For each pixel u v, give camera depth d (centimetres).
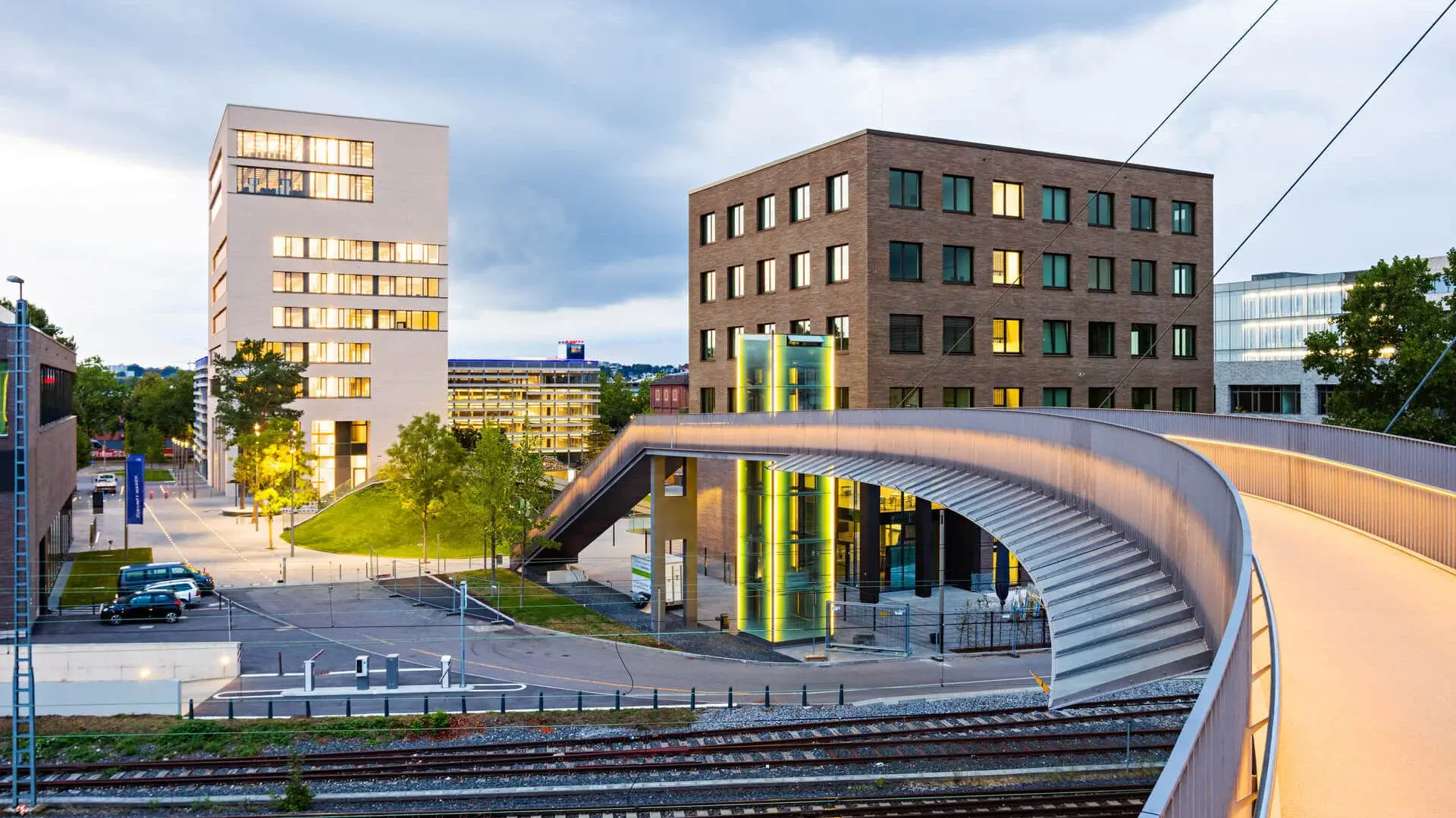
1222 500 1221
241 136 9806
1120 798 2111
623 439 4953
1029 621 4325
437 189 10550
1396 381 4138
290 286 9981
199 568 5738
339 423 10219
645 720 2789
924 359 5162
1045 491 2189
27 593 2442
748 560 4172
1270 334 8600
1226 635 774
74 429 6562
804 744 2475
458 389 16250
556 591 5184
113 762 2519
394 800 2205
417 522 6950
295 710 3009
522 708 3011
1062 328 5647
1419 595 1580
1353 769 943
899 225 5094
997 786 2186
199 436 13638
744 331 5984
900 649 3859
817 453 3591
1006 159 5419
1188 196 6078
